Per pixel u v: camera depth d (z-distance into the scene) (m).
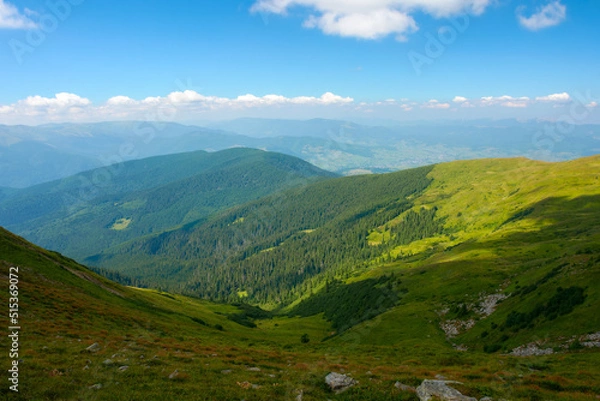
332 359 36.78
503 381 25.41
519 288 76.44
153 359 26.06
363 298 135.88
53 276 61.56
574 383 24.70
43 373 20.23
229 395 19.83
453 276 112.44
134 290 95.56
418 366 35.69
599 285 50.66
